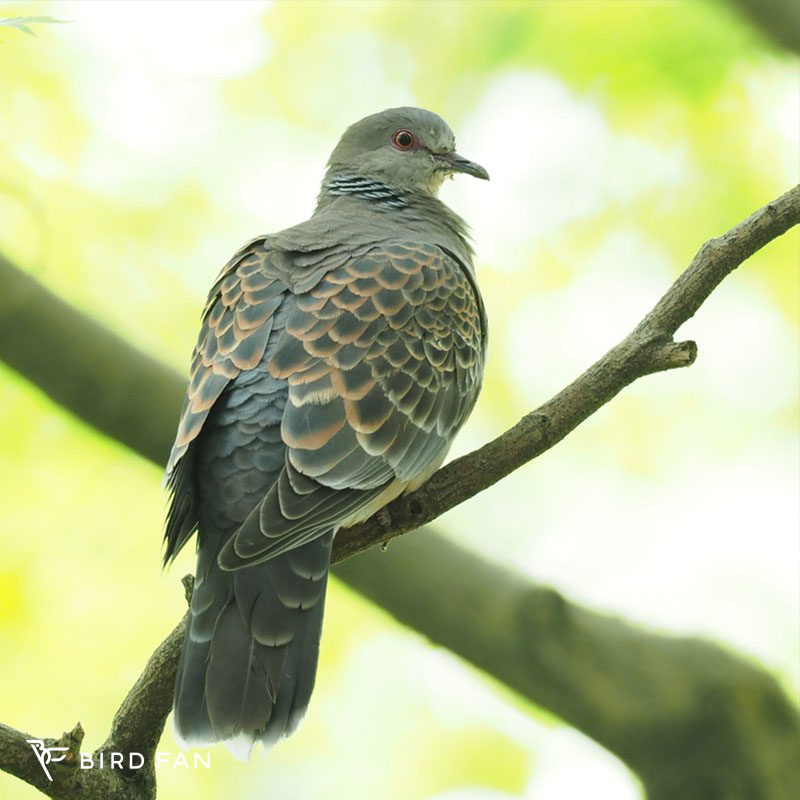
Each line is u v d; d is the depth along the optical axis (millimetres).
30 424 12375
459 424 8672
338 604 12875
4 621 12164
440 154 11094
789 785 10852
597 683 10727
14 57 13375
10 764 6824
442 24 14398
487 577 10641
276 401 7805
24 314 10242
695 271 7867
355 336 8094
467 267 9289
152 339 13250
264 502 7395
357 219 9836
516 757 12852
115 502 12477
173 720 6984
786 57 13164
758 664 11031
